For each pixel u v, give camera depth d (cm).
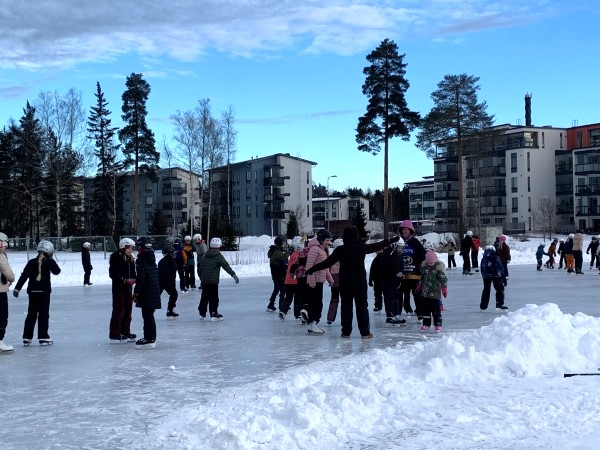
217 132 6625
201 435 606
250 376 906
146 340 1168
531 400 632
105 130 6456
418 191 10806
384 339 1208
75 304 2042
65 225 7531
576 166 8025
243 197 9225
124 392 823
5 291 1157
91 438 626
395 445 540
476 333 887
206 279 1569
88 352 1143
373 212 11825
